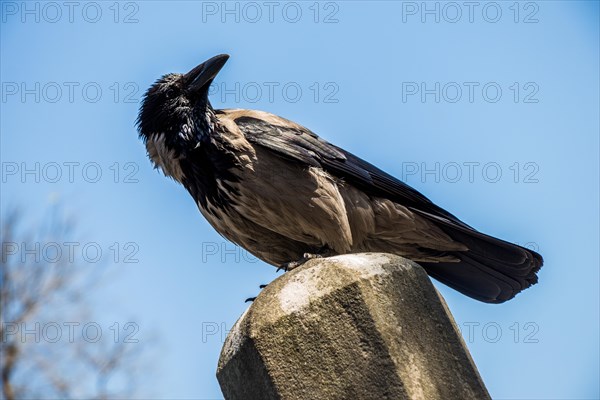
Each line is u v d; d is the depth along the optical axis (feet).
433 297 23.06
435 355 22.31
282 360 22.08
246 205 37.37
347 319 22.04
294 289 22.65
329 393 21.76
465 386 22.26
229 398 23.29
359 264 22.70
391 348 21.81
